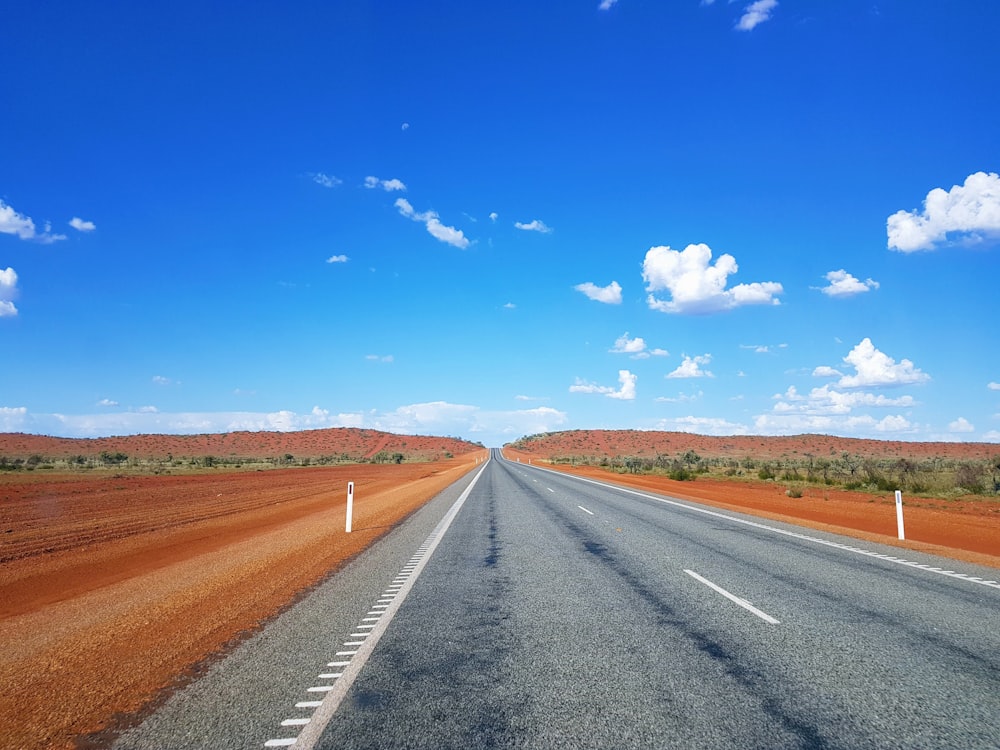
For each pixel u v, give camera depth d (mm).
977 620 6629
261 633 6305
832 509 20109
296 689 4730
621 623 6609
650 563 10367
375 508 21672
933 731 3936
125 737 3973
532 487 32781
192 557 12672
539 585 8656
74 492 29703
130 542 14695
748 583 8648
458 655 5547
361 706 4395
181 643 6039
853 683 4781
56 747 3863
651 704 4387
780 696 4523
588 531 14672
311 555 11469
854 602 7484
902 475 33625
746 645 5781
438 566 10273
